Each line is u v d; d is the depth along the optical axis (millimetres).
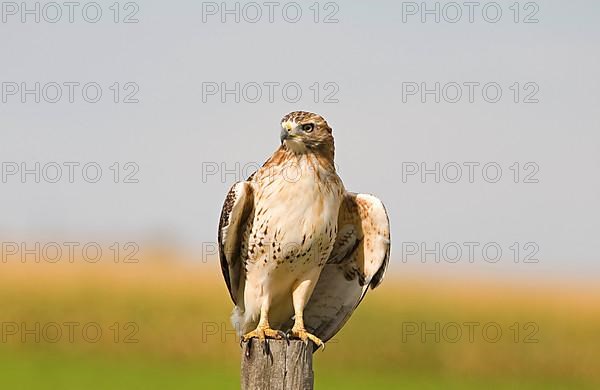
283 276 10484
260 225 10297
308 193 10188
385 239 10633
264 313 10523
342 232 10789
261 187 10312
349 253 10844
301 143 10180
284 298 10828
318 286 10977
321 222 10250
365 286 10773
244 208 10352
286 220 10203
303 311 10875
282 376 8445
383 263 10672
